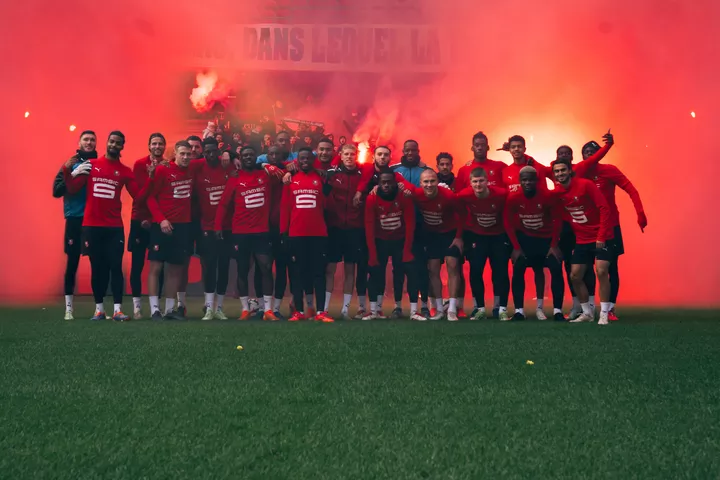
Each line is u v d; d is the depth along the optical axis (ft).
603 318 20.74
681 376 10.86
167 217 23.63
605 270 20.72
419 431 7.57
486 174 23.67
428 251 24.38
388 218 23.98
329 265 25.08
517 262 23.24
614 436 7.38
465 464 6.44
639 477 6.07
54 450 6.89
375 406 8.77
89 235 22.62
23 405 8.86
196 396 9.40
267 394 9.52
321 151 24.88
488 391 9.70
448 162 24.93
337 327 19.60
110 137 22.85
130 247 24.48
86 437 7.36
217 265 24.35
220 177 24.30
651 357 13.00
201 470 6.28
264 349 14.26
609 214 20.86
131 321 22.38
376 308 24.41
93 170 22.65
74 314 25.66
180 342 15.58
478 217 23.61
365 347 14.53
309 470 6.28
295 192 23.04
